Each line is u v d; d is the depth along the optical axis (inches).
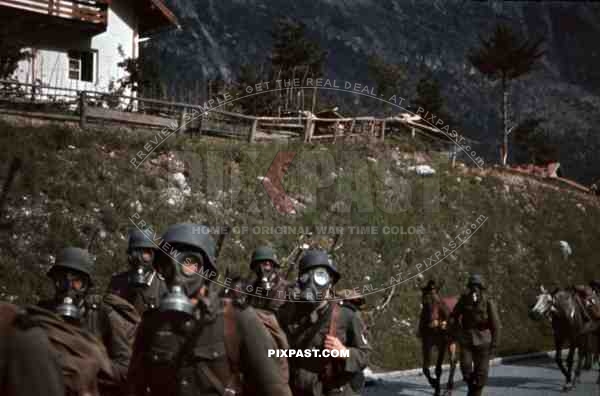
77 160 701.3
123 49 1187.3
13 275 577.9
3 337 126.2
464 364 474.3
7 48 983.6
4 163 658.8
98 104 904.3
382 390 558.6
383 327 711.1
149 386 167.9
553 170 1487.5
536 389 583.5
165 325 164.6
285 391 162.9
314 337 268.5
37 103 812.0
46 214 633.6
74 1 1088.2
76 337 179.6
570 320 598.9
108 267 614.9
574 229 1200.8
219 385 161.0
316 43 1315.2
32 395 124.6
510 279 970.1
